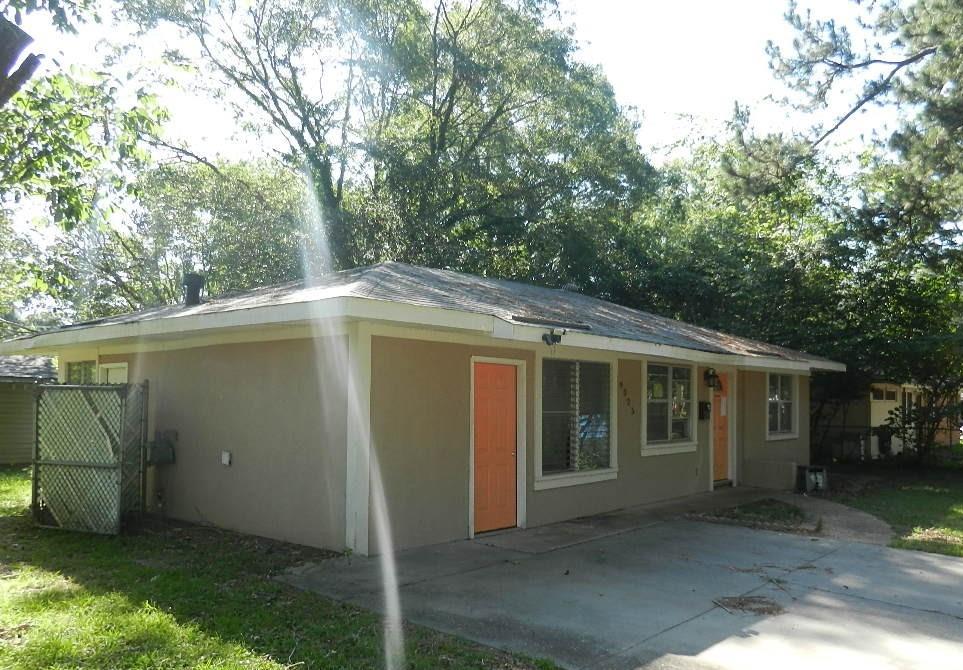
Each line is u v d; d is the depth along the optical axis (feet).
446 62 82.89
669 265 71.41
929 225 50.52
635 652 16.63
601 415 36.11
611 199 82.17
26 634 16.98
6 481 47.34
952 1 46.03
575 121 83.56
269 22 78.48
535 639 17.34
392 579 22.24
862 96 54.19
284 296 28.96
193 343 31.99
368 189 81.92
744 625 18.67
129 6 67.46
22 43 13.19
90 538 28.09
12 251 69.87
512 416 30.83
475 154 84.23
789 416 55.47
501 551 26.35
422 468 26.63
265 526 28.17
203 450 31.04
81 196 32.01
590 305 44.06
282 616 18.52
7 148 29.50
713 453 45.44
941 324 58.95
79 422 29.81
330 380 26.11
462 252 76.74
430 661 15.76
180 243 77.00
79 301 83.76
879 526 33.30
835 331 58.85
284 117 84.38
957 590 22.24
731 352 39.68
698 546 28.02
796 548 27.94
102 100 31.24
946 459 68.28
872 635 18.07
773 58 56.08
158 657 15.64
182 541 27.43
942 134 46.68
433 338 27.30
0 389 61.36
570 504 33.42
